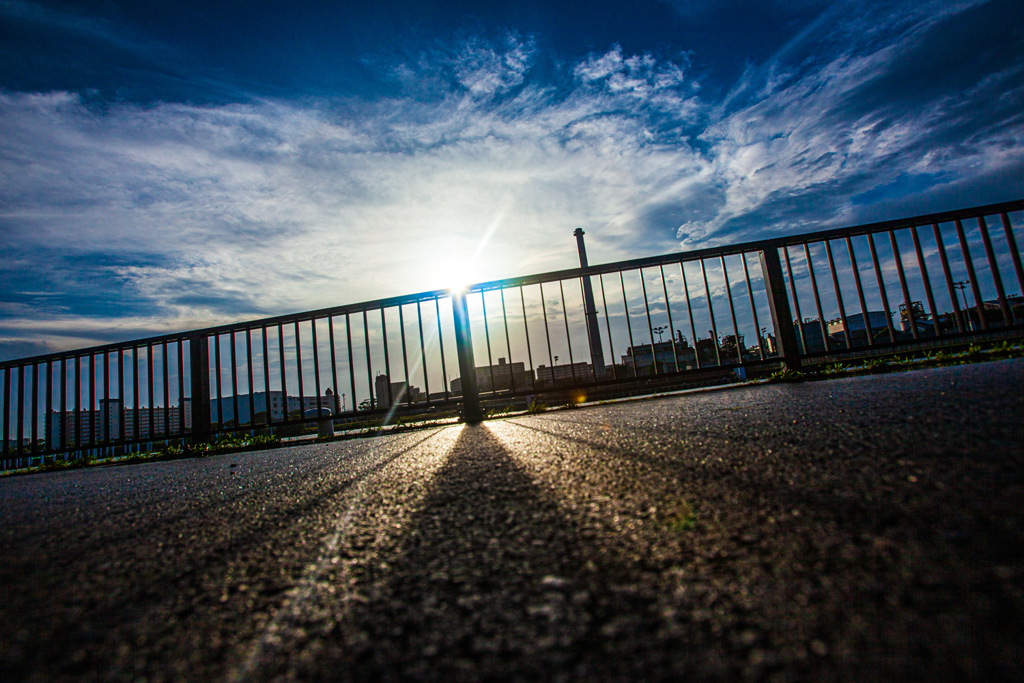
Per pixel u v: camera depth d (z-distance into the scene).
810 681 0.54
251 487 2.22
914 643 0.58
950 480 1.08
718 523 1.02
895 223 5.07
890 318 5.01
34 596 1.06
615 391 6.01
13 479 4.45
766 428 2.01
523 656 0.65
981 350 4.16
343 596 0.90
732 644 0.63
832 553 0.83
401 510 1.45
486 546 1.06
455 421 5.41
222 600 0.95
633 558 0.91
